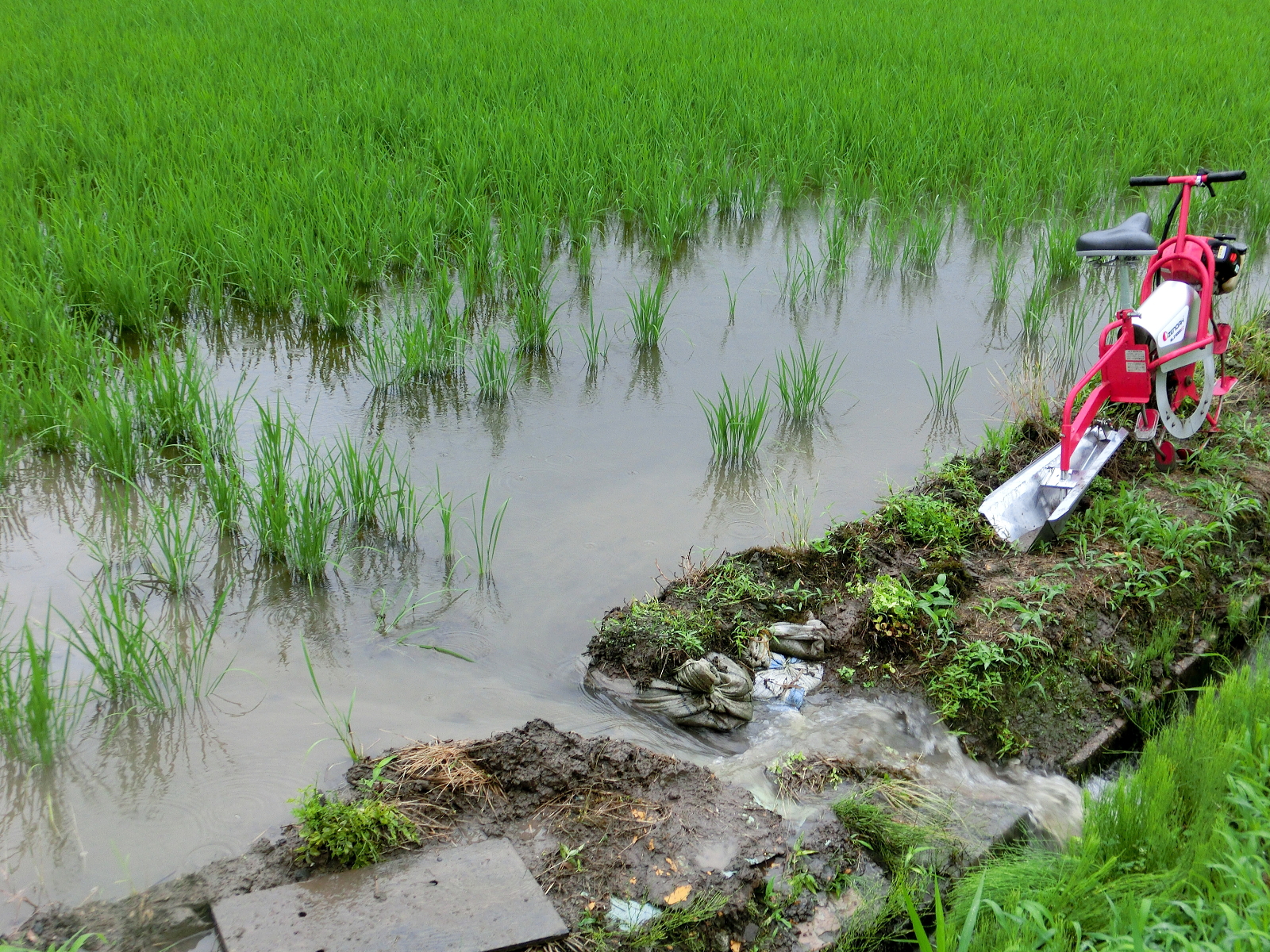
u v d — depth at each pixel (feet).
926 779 12.03
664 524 16.85
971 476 17.94
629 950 9.36
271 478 15.99
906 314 25.08
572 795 11.30
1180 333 16.33
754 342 23.54
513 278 25.68
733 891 10.00
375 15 48.26
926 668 13.50
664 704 12.92
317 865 10.28
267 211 25.71
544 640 14.24
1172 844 10.00
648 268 27.45
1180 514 16.42
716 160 32.40
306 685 13.24
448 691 13.23
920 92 37.63
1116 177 31.89
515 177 29.17
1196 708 11.94
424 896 9.84
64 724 12.07
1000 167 31.35
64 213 25.08
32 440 18.16
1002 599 14.51
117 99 33.68
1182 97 37.60
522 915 9.59
